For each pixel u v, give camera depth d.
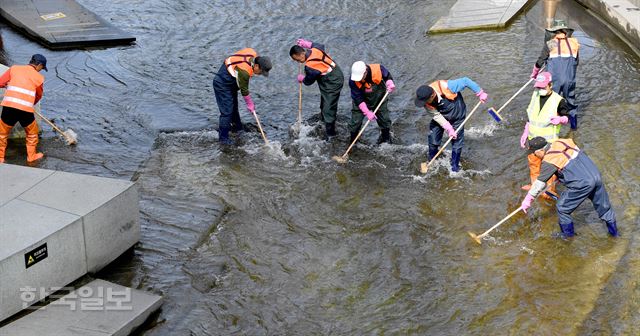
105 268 7.36
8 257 6.19
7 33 13.70
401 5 15.11
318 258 7.63
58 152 9.66
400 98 11.18
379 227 8.13
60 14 14.14
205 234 7.97
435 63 12.33
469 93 11.21
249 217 8.32
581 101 10.84
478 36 13.38
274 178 9.11
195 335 6.56
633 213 8.16
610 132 9.89
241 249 7.75
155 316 6.75
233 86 9.57
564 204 7.59
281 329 6.66
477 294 7.05
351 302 7.00
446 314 6.81
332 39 13.40
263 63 9.17
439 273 7.37
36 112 9.48
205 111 10.88
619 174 8.91
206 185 8.92
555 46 9.68
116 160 9.51
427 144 9.90
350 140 10.04
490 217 8.26
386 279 7.31
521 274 7.30
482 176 9.07
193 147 9.84
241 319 6.77
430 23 14.09
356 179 9.09
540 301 6.91
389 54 12.75
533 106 8.51
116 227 7.25
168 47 13.08
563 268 7.36
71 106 10.94
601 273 7.25
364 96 9.46
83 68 12.22
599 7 14.20
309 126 10.42
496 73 11.82
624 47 12.80
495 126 10.25
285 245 7.83
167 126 10.43
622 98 10.88
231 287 7.19
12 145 9.86
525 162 9.33
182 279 7.27
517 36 13.30
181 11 14.78
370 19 14.35
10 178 7.47
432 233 8.02
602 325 6.58
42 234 6.50
